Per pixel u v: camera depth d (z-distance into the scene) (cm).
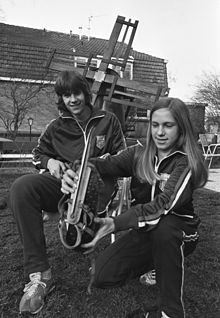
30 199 199
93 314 199
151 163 191
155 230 170
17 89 1323
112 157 209
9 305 206
